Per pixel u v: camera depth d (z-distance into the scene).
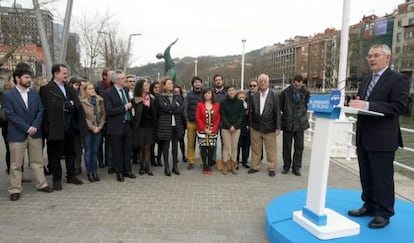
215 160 7.23
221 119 6.43
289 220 3.72
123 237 3.60
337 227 3.37
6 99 4.64
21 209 4.36
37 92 4.99
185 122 6.64
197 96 6.89
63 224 3.91
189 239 3.59
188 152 6.88
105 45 24.12
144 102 5.99
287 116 6.30
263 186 5.62
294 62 86.56
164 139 6.11
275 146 6.32
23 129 4.66
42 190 5.09
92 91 5.72
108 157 6.34
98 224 3.93
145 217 4.16
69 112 5.33
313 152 3.50
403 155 13.10
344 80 7.31
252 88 7.02
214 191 5.29
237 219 4.17
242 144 7.00
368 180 3.84
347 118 7.89
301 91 6.32
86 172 6.28
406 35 57.22
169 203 4.69
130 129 5.92
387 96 3.46
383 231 3.49
